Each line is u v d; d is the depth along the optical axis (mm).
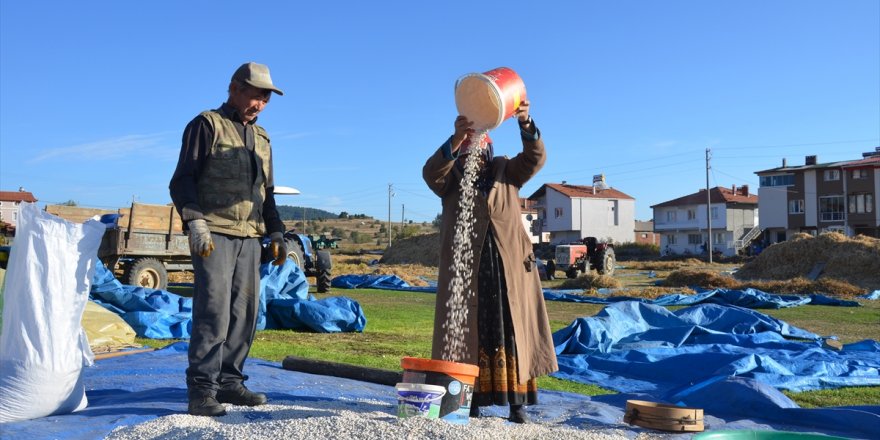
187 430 3596
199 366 4051
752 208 68750
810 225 57906
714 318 10250
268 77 4367
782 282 23094
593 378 6973
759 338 9086
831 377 6750
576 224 67750
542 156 4230
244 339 4434
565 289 24062
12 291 3941
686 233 70625
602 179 72688
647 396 5473
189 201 4082
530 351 4230
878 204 54281
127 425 3842
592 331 8625
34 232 3965
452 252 4207
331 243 33312
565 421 4531
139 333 9070
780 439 3562
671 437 4141
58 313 3980
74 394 4086
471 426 3529
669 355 7758
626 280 29844
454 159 4152
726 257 55406
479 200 4195
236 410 4156
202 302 4133
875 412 4730
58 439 3580
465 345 4102
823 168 57156
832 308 16891
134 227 14797
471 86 4062
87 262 4125
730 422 4625
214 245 4191
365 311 14180
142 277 14883
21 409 3846
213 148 4254
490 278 4148
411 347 9023
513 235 4238
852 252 29062
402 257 53094
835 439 3494
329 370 5832
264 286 10828
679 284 24859
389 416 3951
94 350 7051
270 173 4637
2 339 3916
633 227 70750
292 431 3402
